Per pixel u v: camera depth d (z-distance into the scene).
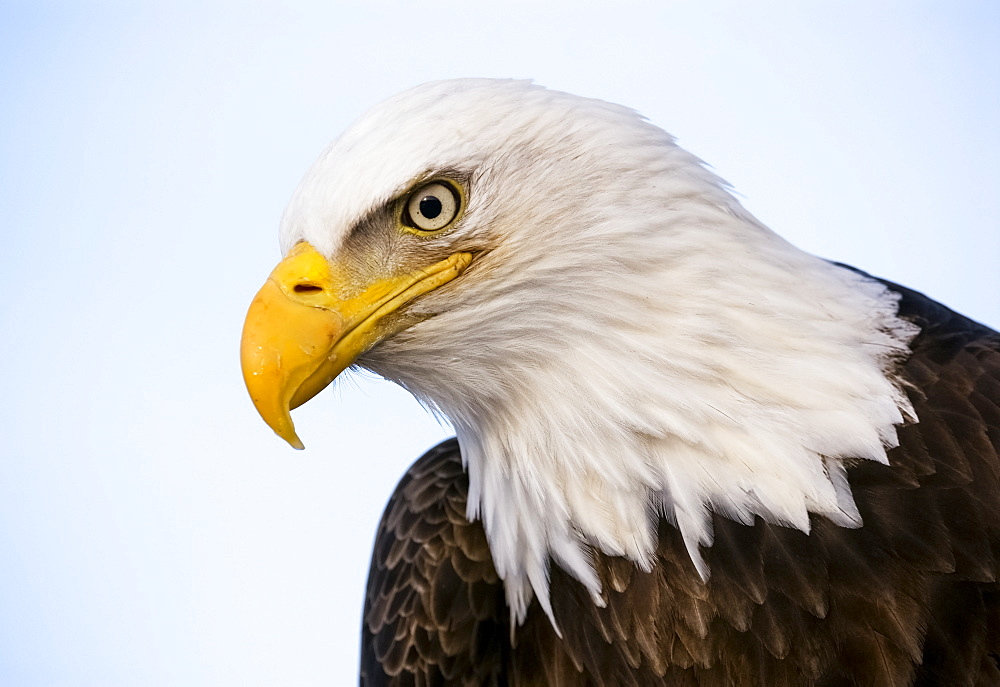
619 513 5.06
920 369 5.14
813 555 4.75
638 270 4.94
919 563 4.65
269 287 5.15
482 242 5.09
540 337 5.12
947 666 4.56
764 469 4.81
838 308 5.12
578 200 4.98
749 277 4.95
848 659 4.68
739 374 4.85
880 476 4.79
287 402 5.05
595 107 5.14
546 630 5.45
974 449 4.83
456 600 5.93
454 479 6.31
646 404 4.94
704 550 4.90
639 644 5.04
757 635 4.82
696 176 5.08
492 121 5.02
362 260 5.12
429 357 5.29
